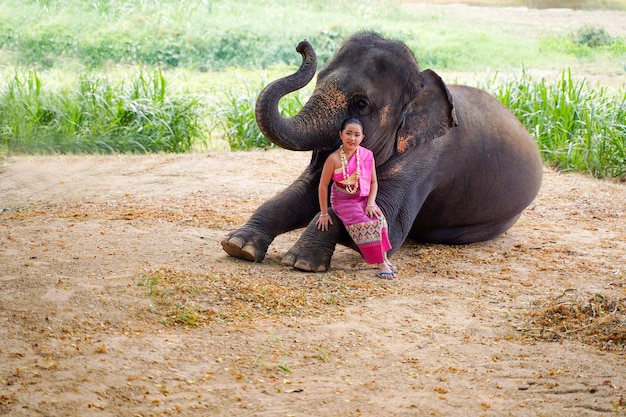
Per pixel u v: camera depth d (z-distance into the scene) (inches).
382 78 306.7
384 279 293.4
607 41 1138.7
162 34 1098.7
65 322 234.7
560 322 251.3
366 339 234.7
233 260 303.7
